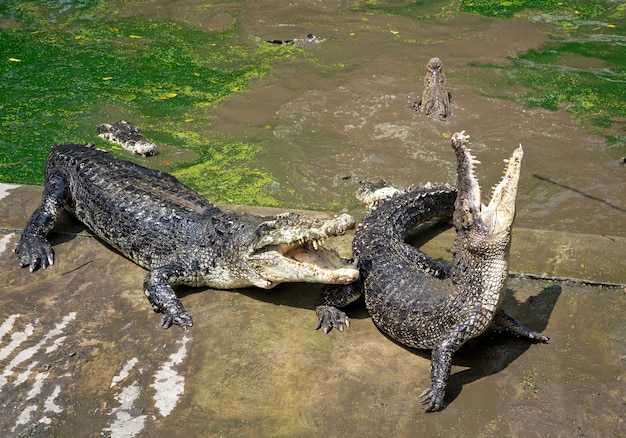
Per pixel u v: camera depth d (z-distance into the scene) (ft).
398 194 20.15
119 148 25.88
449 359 14.02
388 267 16.46
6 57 33.12
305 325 16.47
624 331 15.67
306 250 17.15
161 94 29.99
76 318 16.69
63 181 20.40
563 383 14.39
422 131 26.81
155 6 39.14
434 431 13.43
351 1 39.52
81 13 38.22
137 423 13.80
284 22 36.88
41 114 28.27
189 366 15.24
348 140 26.43
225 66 32.35
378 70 31.48
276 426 13.67
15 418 13.91
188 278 17.66
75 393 14.49
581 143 25.96
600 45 33.73
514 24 36.24
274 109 28.66
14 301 17.24
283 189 23.50
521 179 23.93
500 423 13.55
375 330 16.34
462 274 14.60
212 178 24.13
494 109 28.25
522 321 16.14
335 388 14.53
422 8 38.58
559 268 17.75
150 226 18.42
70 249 19.51
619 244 18.56
